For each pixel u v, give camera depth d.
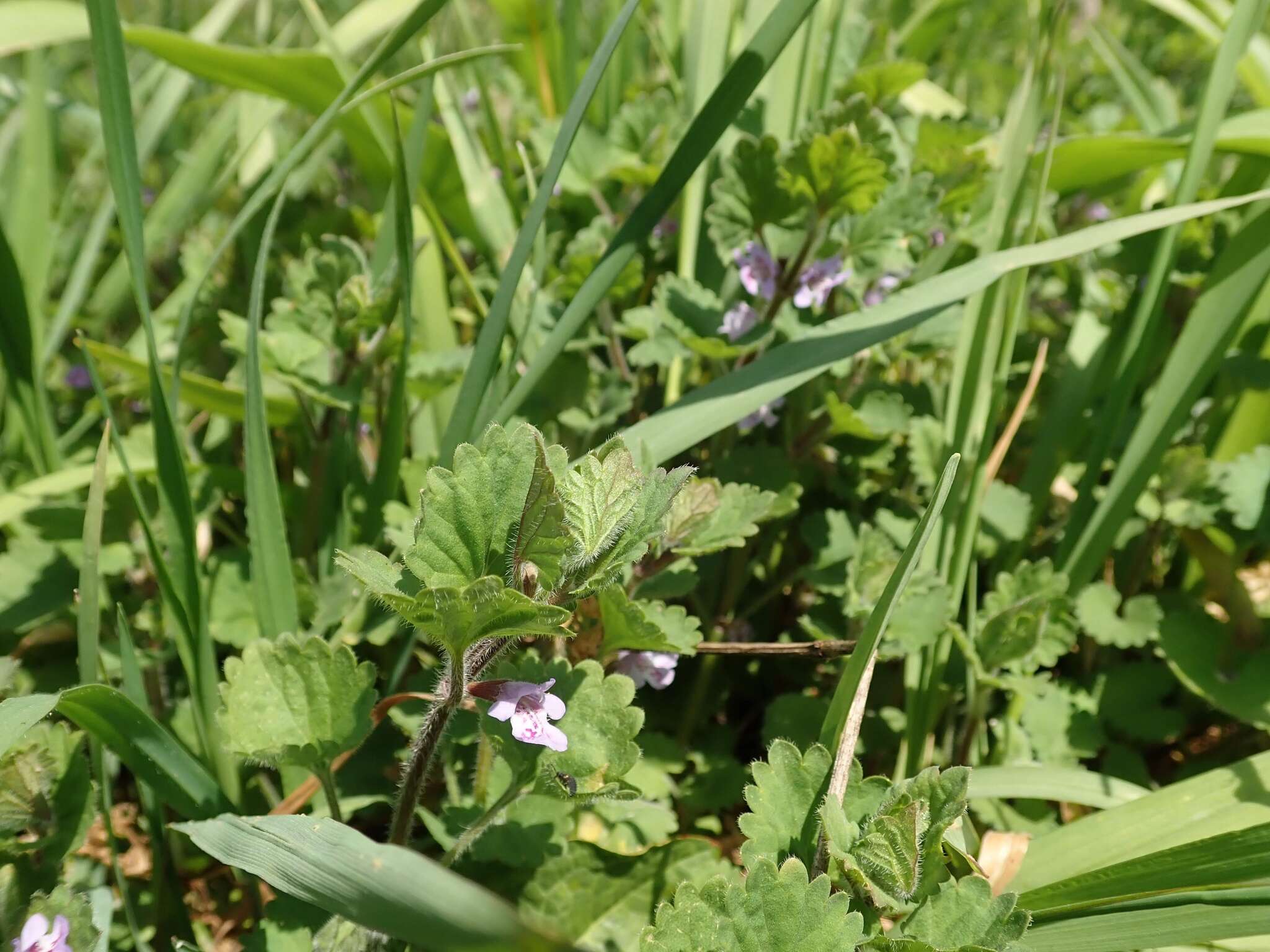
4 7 0.26
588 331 0.24
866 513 0.24
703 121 0.18
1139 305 0.23
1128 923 0.14
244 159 0.32
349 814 0.17
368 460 0.25
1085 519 0.22
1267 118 0.24
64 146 0.40
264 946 0.15
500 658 0.14
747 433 0.23
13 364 0.21
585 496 0.12
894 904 0.13
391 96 0.18
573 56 0.30
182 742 0.19
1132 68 0.33
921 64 0.27
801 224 0.21
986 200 0.26
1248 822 0.16
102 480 0.15
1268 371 0.23
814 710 0.21
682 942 0.12
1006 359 0.20
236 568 0.20
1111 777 0.19
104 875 0.17
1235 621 0.22
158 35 0.26
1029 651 0.19
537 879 0.16
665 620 0.17
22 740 0.15
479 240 0.28
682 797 0.20
